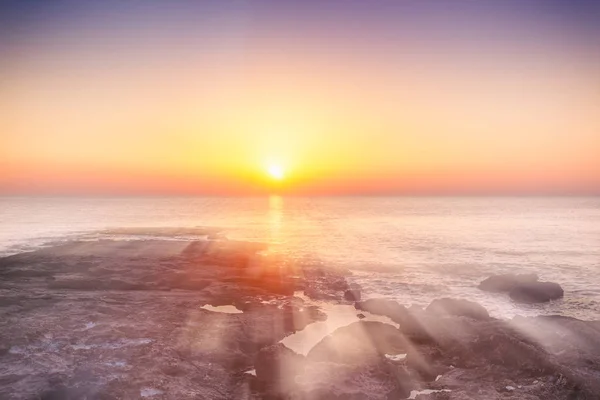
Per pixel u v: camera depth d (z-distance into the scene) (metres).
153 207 158.62
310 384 13.02
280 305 22.48
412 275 31.50
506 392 12.67
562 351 15.16
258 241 52.81
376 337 17.17
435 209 148.25
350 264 35.25
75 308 19.88
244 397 12.91
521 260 38.34
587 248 45.66
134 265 30.55
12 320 17.73
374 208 161.25
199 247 40.91
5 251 42.88
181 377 13.45
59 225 75.25
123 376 12.84
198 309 20.53
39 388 11.83
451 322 18.39
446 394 12.73
